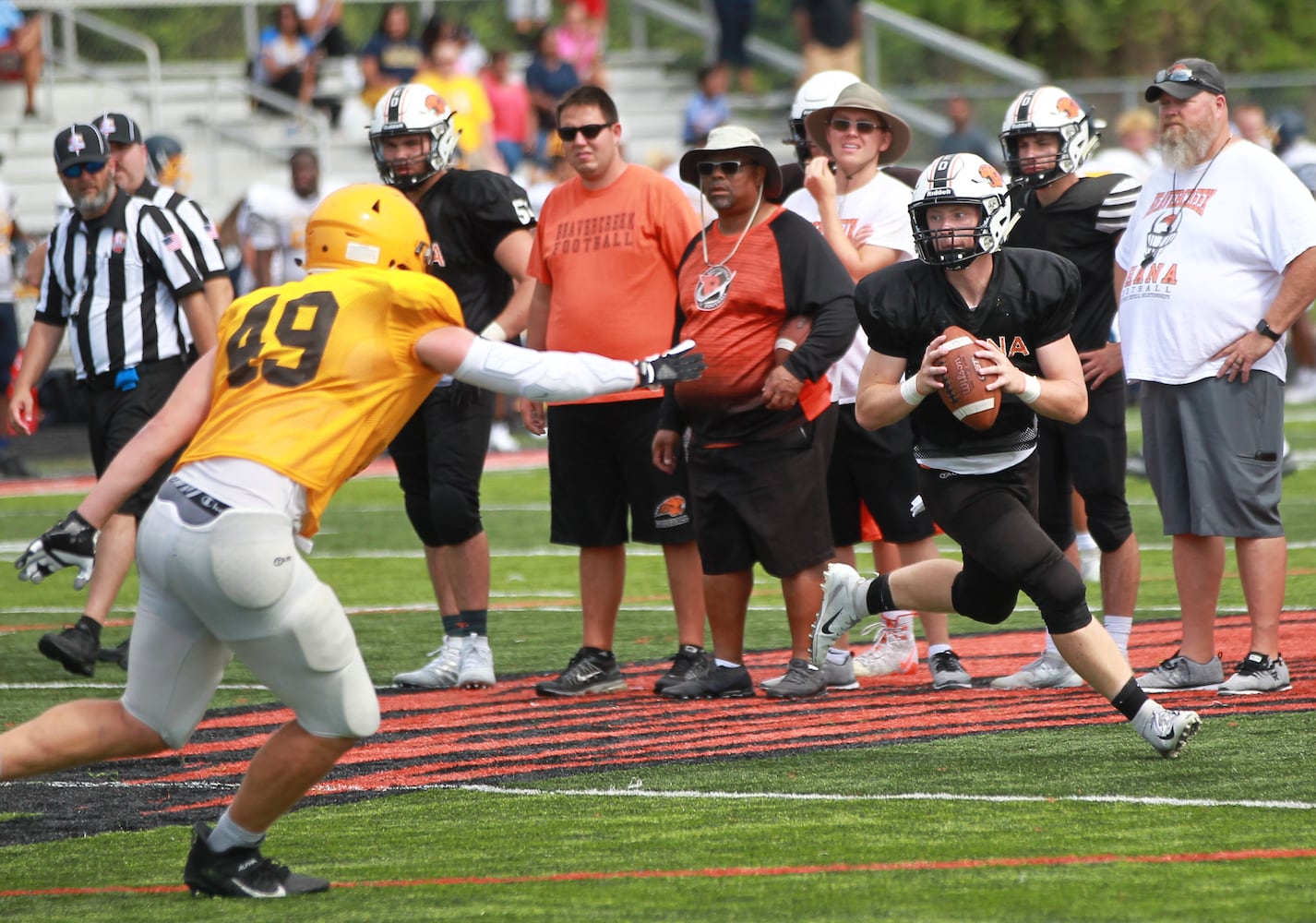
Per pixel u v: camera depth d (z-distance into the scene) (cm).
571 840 1656
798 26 7869
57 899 1497
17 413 2841
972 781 1845
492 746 2142
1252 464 2292
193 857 1489
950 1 11156
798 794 1814
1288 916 1331
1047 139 2394
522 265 2550
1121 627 2448
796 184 2716
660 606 3444
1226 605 3152
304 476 1450
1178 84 2319
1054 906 1371
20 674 2795
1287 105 8212
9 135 7606
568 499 2494
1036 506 2053
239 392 1480
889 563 2598
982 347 1889
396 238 1544
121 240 2748
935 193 1903
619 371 1514
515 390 1499
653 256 2428
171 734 1498
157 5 8381
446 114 2550
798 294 2306
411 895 1475
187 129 7862
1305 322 6638
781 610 3400
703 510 2386
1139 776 1839
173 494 1444
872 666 2606
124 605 3612
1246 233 2283
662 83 8869
